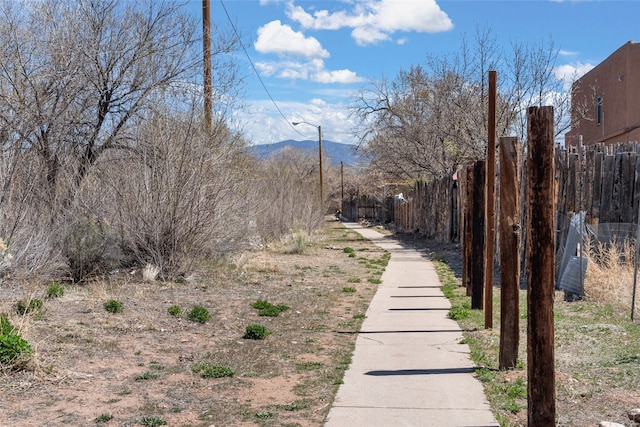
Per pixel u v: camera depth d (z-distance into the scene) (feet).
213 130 47.16
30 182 37.09
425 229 99.35
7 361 20.52
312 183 157.69
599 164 39.75
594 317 30.32
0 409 17.66
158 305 33.86
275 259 63.41
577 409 18.10
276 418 18.04
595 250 38.06
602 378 20.88
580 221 35.47
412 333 29.78
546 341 15.72
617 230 37.73
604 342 25.50
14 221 34.71
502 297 22.67
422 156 99.55
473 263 35.27
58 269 39.83
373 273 53.98
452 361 24.39
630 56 70.64
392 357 25.23
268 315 33.76
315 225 99.81
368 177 176.86
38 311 28.25
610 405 18.35
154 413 18.17
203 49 51.01
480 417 17.89
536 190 15.67
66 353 23.41
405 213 120.47
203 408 18.83
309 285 46.01
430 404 19.16
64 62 44.52
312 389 20.92
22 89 41.78
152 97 48.16
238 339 28.22
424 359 24.80
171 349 25.68
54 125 42.39
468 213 43.16
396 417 18.06
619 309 32.17
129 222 42.16
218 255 48.80
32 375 20.42
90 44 46.29
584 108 80.28
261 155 84.69
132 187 42.73
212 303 36.32
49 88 44.11
